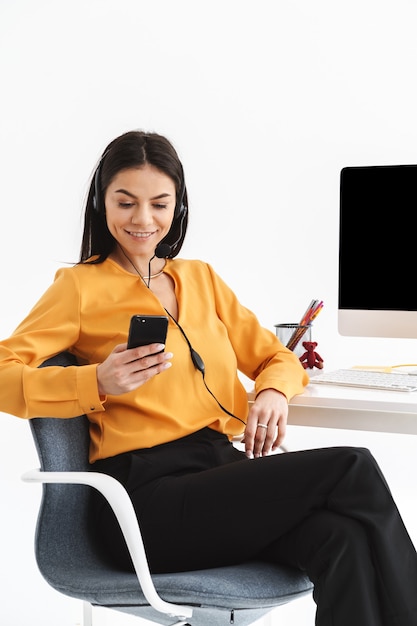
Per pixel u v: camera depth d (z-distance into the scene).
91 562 1.78
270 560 1.72
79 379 1.69
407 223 2.32
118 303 1.92
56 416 1.72
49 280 4.20
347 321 2.37
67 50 4.11
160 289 2.00
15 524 3.49
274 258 3.90
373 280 2.35
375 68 3.73
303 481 1.63
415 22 3.67
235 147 3.92
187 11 3.95
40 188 4.18
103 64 4.07
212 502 1.69
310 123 3.82
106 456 1.83
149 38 4.01
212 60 3.93
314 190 3.84
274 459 1.69
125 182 1.89
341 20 3.76
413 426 1.87
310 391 2.02
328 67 3.79
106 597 1.64
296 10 3.81
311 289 3.86
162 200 1.92
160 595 1.58
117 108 4.07
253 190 3.91
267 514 1.65
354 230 2.36
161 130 4.01
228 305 2.12
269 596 1.59
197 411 1.90
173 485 1.75
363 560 1.54
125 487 1.79
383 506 1.59
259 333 2.12
